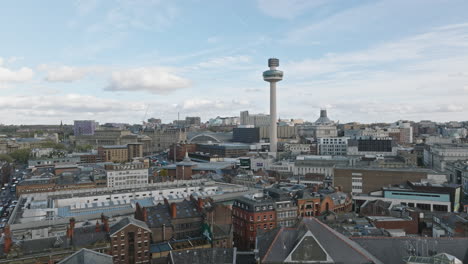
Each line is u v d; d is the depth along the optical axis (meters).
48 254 90.12
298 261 63.66
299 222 73.12
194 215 121.31
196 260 79.62
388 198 175.38
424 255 67.38
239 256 83.56
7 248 88.00
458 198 170.12
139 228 102.00
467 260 66.44
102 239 97.50
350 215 127.25
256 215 128.62
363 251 66.38
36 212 141.50
